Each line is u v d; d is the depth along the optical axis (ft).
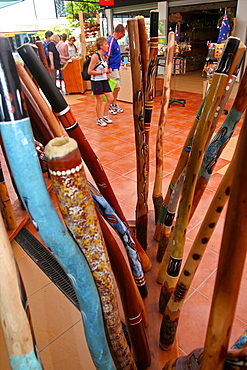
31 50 2.01
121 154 10.43
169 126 13.30
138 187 4.26
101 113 14.88
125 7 28.96
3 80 1.24
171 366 2.11
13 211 6.01
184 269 2.75
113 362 2.26
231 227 1.17
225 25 18.40
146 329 3.62
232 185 1.15
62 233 1.59
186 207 2.78
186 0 24.48
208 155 2.86
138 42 3.22
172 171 8.91
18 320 1.37
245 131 1.06
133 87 3.48
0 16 32.42
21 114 1.31
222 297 1.29
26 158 1.36
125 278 2.55
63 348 3.81
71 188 1.55
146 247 4.81
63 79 20.72
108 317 2.12
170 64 4.14
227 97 2.52
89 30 25.23
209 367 1.46
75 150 1.49
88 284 1.82
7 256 1.33
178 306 2.98
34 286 4.83
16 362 1.42
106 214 2.83
